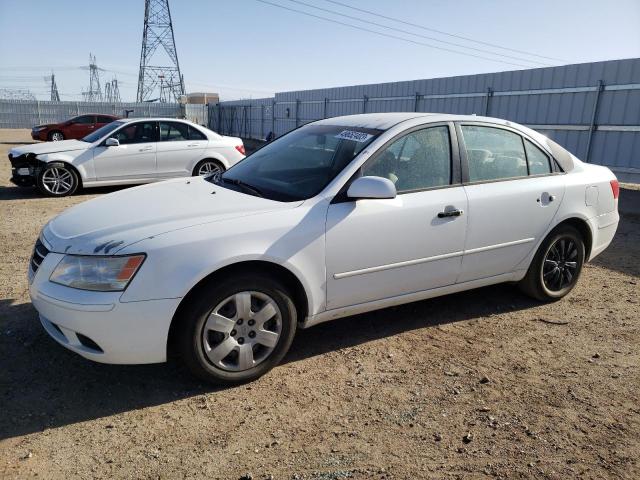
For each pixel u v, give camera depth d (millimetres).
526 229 4340
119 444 2721
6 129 34812
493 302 4793
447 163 3984
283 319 3357
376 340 3977
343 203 3494
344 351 3791
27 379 3299
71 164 9797
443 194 3893
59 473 2496
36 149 9852
